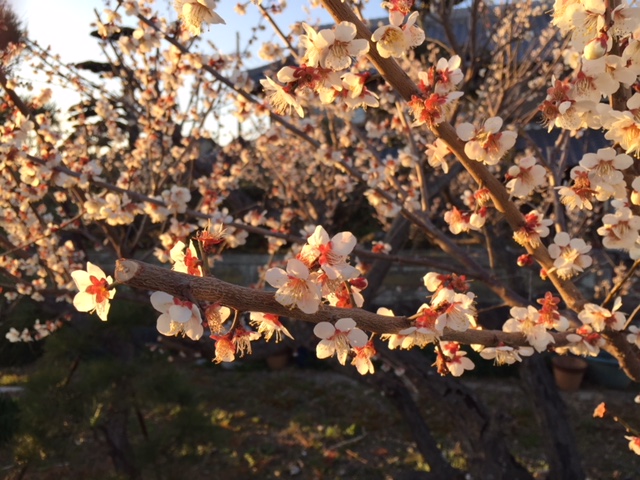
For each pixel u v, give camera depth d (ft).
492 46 20.84
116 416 14.74
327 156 8.89
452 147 4.20
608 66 3.93
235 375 27.25
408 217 8.71
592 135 26.50
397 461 18.97
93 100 13.41
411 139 10.08
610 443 20.22
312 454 19.43
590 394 24.94
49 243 11.50
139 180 14.69
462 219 5.75
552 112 4.19
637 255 4.90
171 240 9.91
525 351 4.79
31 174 8.50
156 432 15.92
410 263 8.74
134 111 13.33
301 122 10.43
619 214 4.88
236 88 8.80
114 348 14.47
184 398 14.85
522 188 4.69
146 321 13.52
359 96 4.03
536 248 5.06
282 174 17.29
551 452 14.58
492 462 13.01
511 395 24.54
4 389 19.81
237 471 18.08
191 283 2.63
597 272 20.54
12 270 11.83
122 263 2.48
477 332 4.33
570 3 3.80
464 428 13.48
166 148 12.72
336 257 3.09
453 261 27.58
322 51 3.51
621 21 3.62
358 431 21.36
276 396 24.66
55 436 13.08
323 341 3.28
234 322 3.13
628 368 5.60
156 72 12.91
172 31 9.78
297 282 2.91
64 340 13.12
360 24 3.70
